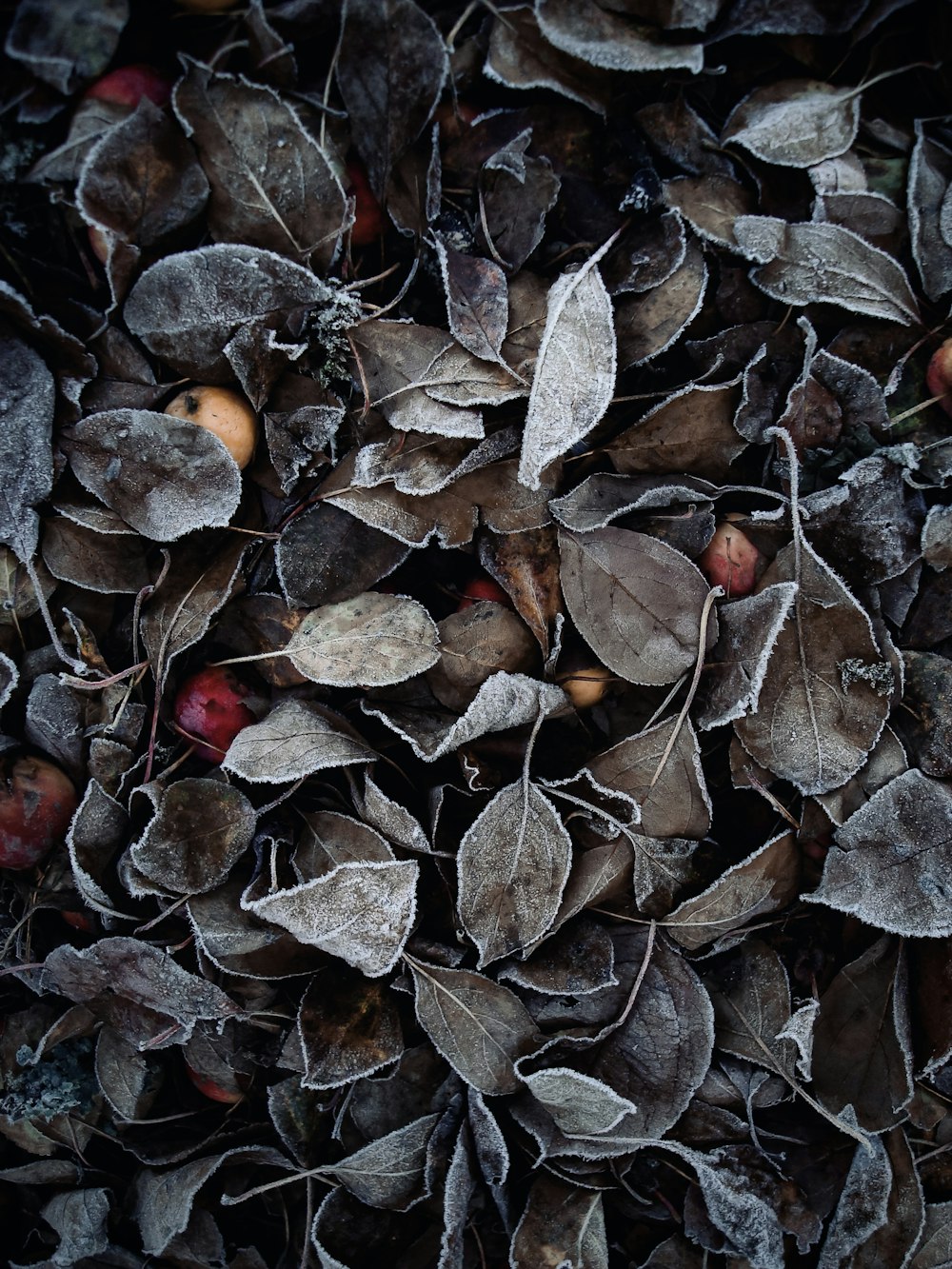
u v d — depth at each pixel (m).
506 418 0.44
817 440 0.45
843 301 0.45
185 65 0.43
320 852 0.43
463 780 0.43
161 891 0.42
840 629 0.43
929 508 0.45
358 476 0.43
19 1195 0.50
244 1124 0.47
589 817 0.44
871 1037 0.45
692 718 0.44
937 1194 0.47
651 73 0.46
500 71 0.45
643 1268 0.45
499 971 0.43
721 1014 0.46
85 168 0.42
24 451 0.43
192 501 0.43
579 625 0.43
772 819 0.46
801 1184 0.45
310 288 0.43
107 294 0.45
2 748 0.44
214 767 0.45
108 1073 0.46
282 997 0.44
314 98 0.45
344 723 0.43
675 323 0.45
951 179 0.47
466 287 0.43
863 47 0.47
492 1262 0.45
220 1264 0.46
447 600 0.46
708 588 0.43
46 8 0.43
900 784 0.44
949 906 0.43
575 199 0.45
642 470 0.45
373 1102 0.44
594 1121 0.43
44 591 0.44
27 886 0.45
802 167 0.46
